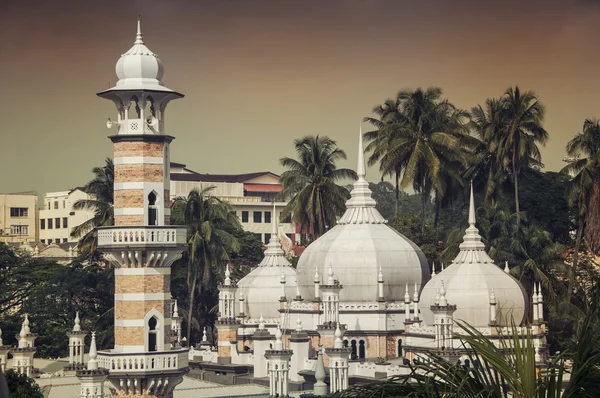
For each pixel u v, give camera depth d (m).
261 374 112.88
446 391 28.70
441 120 148.00
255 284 124.44
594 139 135.25
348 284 113.38
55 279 148.38
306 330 115.06
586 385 28.73
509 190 144.12
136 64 87.69
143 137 86.88
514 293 104.50
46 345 142.25
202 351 122.75
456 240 137.25
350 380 104.81
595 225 133.25
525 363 28.55
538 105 137.88
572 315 122.44
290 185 155.75
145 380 85.69
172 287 153.25
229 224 158.88
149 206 87.50
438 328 100.56
